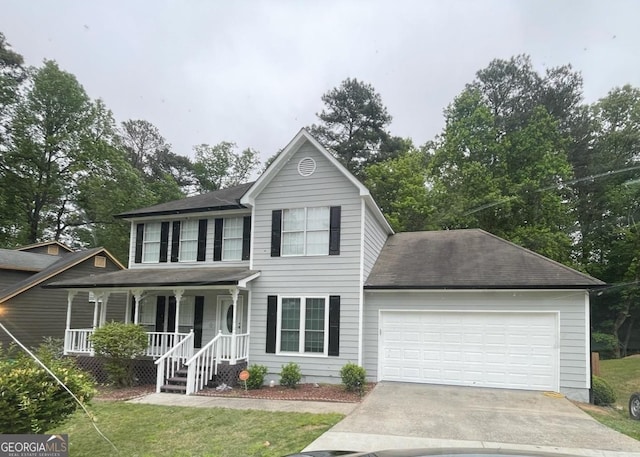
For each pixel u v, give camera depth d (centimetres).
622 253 2547
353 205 1350
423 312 1305
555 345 1195
